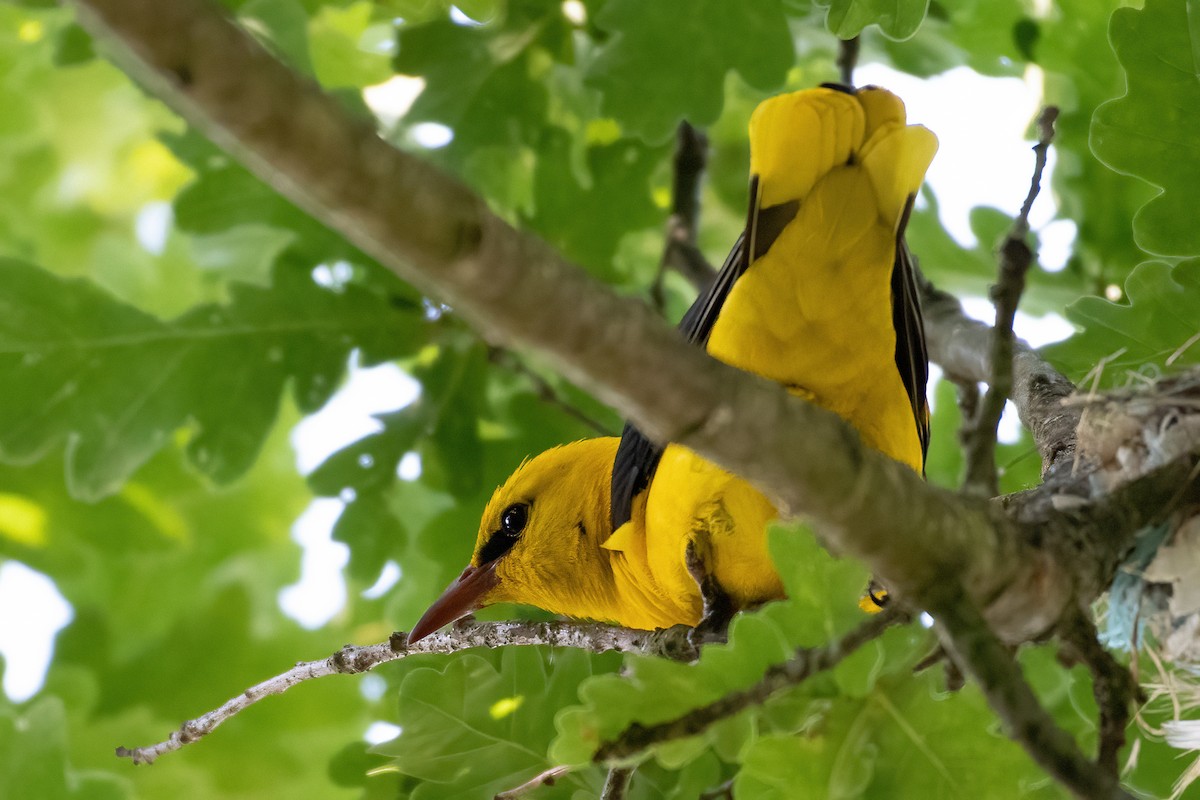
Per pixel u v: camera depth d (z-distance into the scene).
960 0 12.09
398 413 11.65
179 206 11.64
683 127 12.91
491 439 12.02
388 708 11.15
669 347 4.20
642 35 10.54
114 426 10.90
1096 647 5.95
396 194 3.48
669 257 12.72
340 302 11.42
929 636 6.57
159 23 3.06
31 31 16.19
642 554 9.36
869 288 7.82
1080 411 8.79
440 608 10.41
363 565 11.42
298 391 11.27
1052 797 7.07
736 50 10.52
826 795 6.35
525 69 11.83
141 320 11.05
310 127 3.30
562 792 8.71
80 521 15.13
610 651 8.60
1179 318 9.33
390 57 12.55
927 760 6.43
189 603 15.67
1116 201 11.59
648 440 9.09
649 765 8.96
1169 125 9.09
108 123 17.89
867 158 7.55
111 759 14.93
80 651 15.28
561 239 12.39
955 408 13.05
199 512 15.84
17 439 10.73
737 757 6.36
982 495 5.89
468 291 3.79
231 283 11.30
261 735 14.98
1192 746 7.33
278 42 11.69
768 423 4.48
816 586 6.26
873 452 4.95
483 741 8.82
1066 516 6.28
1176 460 6.79
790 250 7.77
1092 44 11.74
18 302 10.81
